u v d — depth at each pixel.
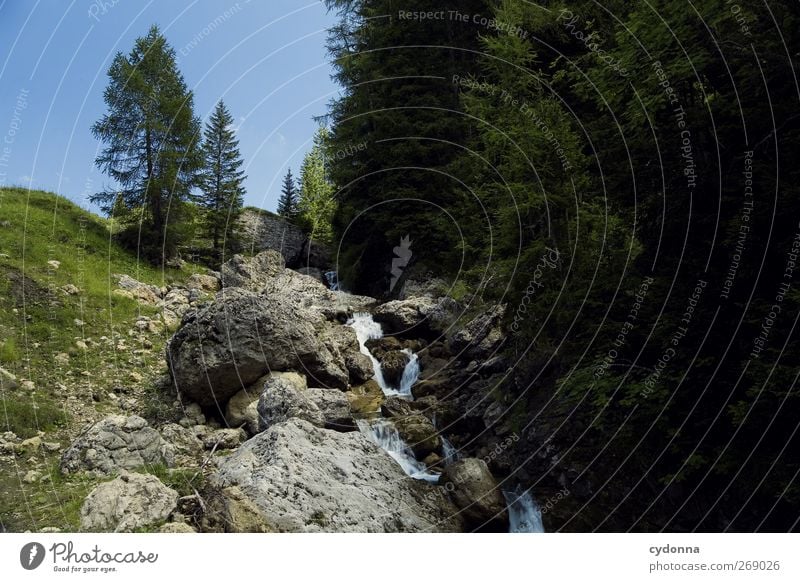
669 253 9.25
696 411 8.02
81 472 9.67
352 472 9.80
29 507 8.41
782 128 7.66
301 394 11.97
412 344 19.75
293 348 14.64
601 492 10.00
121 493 7.94
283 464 8.87
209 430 12.41
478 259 16.22
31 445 10.84
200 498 8.00
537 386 12.71
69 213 25.06
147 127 23.67
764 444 7.27
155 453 10.26
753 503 7.93
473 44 23.91
